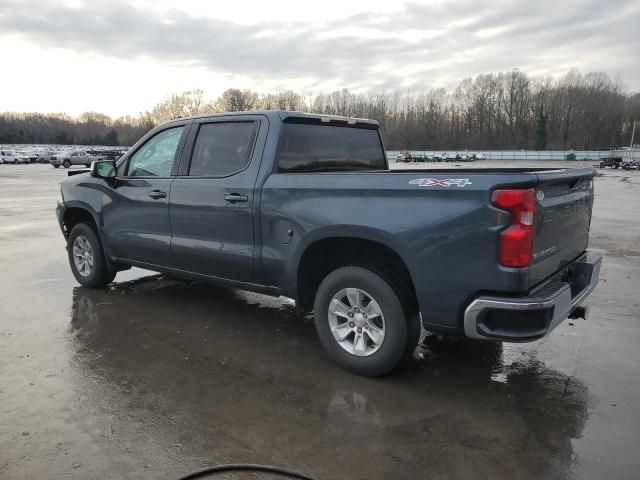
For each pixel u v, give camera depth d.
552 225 3.41
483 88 107.50
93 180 5.75
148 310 5.38
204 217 4.59
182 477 2.71
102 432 3.10
